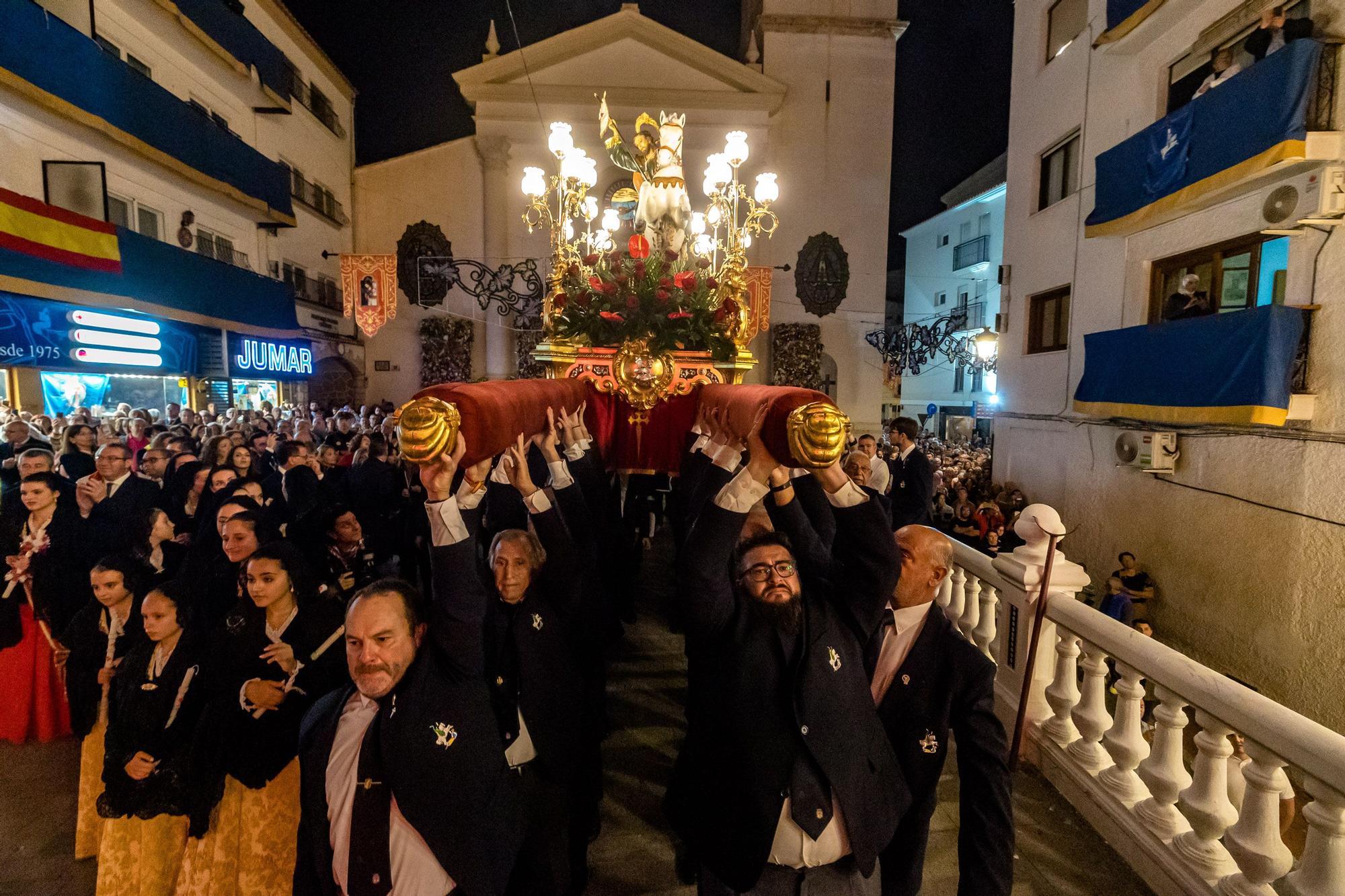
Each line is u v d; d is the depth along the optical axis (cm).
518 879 223
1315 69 586
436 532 176
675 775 200
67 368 889
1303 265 626
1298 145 588
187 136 1135
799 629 186
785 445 158
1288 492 636
